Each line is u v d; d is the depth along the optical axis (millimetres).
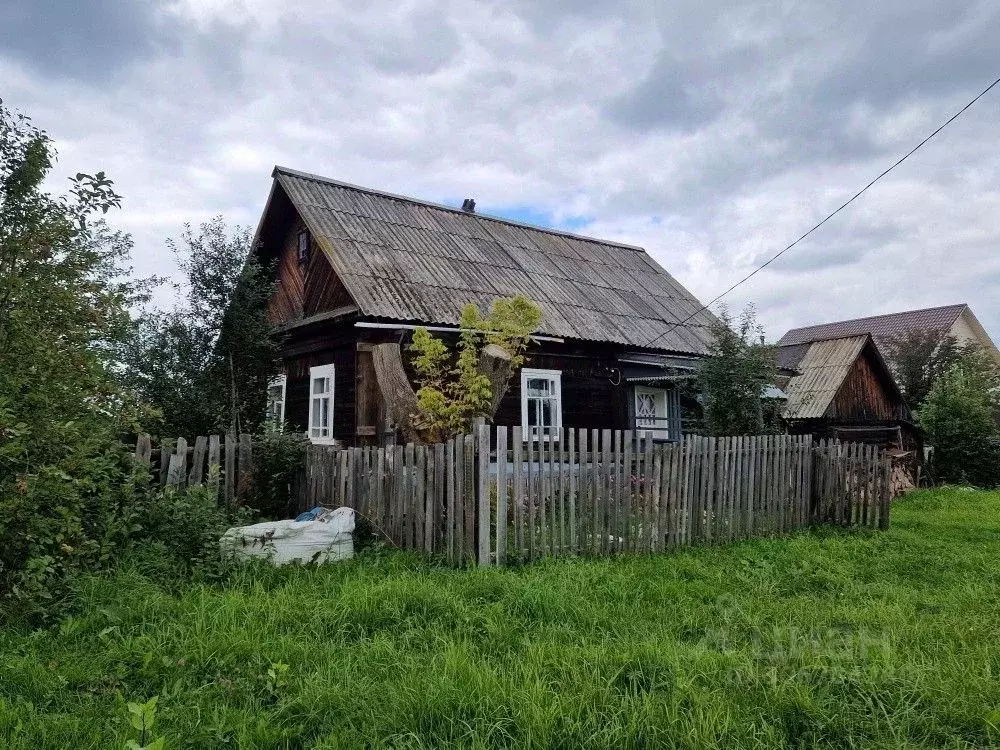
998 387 21250
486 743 2910
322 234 12438
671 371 14273
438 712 3113
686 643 4230
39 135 4855
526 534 6543
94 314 5004
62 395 4770
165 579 5281
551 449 6723
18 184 4715
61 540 4469
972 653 4062
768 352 11430
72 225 4863
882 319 39344
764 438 8742
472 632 4363
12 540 4250
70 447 4680
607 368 14133
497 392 8086
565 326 13219
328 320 11578
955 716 3186
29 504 4227
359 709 3252
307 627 4402
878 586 6020
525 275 14977
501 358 8109
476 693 3285
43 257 4734
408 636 4242
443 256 13930
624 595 5293
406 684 3408
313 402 12891
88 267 5168
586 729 2990
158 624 4371
